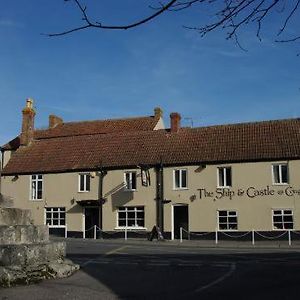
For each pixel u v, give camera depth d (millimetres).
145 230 40281
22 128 48531
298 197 36875
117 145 44469
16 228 13656
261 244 33781
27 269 12984
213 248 28797
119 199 41594
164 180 40531
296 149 37750
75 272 14781
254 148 39094
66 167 43875
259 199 37781
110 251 25031
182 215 40250
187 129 43938
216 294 12125
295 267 17484
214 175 39188
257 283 13852
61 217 43688
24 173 45281
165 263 18375
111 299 11406
